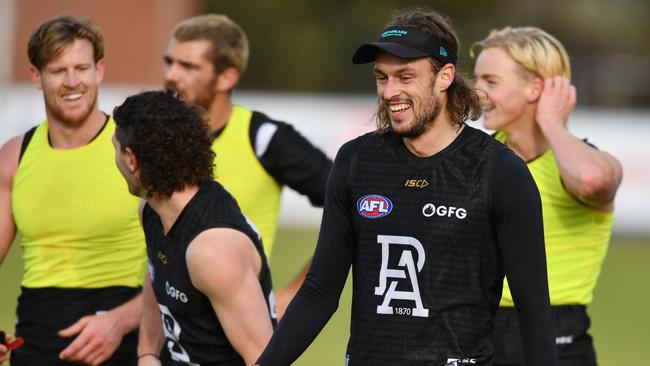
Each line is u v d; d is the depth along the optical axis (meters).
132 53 68.81
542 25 99.44
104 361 15.58
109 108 55.34
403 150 12.44
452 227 12.03
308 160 17.25
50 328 15.87
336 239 12.70
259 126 17.27
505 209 11.96
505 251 12.05
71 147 15.88
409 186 12.23
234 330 12.81
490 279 12.21
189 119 12.93
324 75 94.94
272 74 94.56
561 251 15.80
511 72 16.22
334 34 94.88
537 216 12.03
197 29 17.53
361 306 12.36
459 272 12.07
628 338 31.09
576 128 55.66
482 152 12.17
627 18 101.69
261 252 13.30
